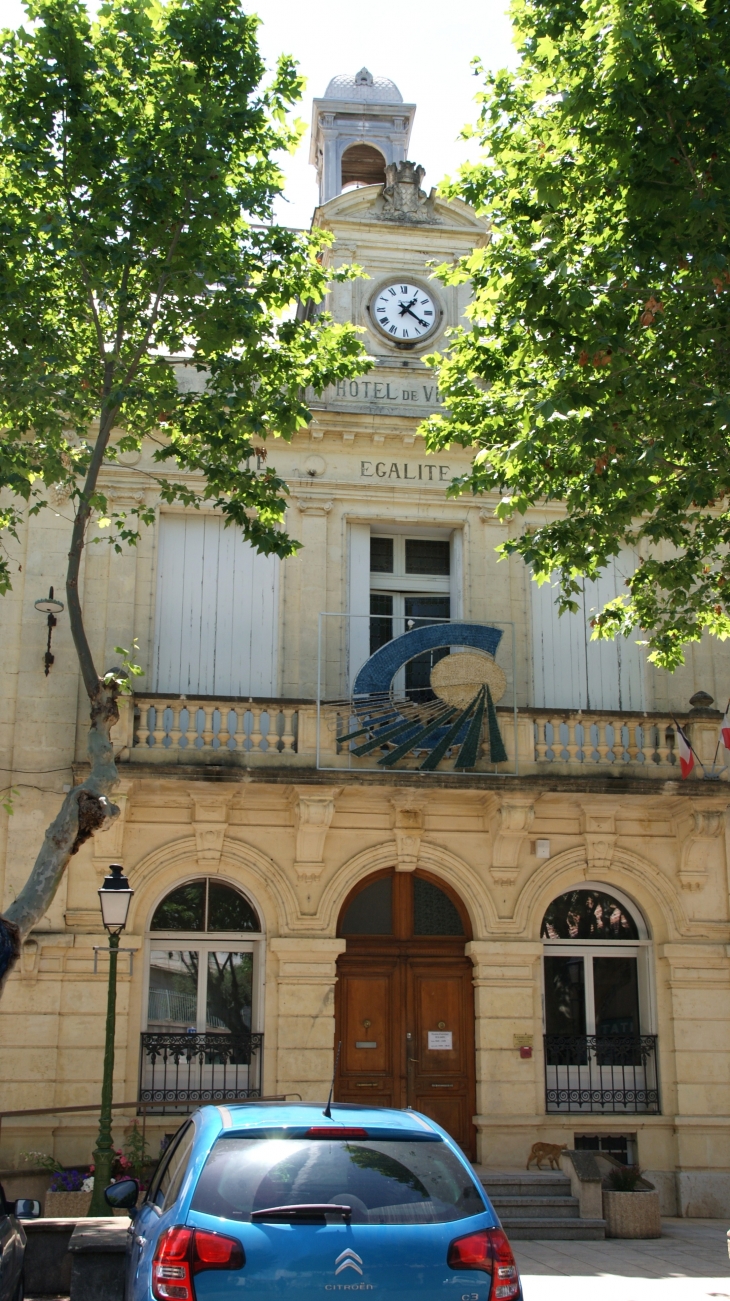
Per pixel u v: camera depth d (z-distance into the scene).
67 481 12.48
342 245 19.16
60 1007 15.58
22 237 12.02
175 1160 6.70
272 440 18.02
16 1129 15.05
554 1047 16.75
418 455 18.34
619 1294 10.68
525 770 16.73
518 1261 12.39
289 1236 5.43
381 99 23.27
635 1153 16.50
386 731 16.30
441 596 18.41
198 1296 5.28
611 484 12.29
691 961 17.08
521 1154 16.05
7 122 12.23
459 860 16.94
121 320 12.57
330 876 16.62
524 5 12.71
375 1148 6.02
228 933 16.44
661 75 10.70
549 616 18.38
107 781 10.79
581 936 17.33
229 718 16.72
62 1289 10.36
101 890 11.89
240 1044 16.11
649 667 18.25
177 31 12.48
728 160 10.93
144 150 12.19
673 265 11.79
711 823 17.05
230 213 12.63
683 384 11.84
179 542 17.70
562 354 11.55
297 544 12.56
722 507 18.66
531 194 12.34
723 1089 16.73
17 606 16.77
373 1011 16.59
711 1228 15.04
